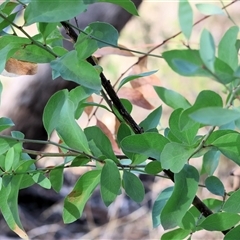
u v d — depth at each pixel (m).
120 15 1.75
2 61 1.01
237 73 0.93
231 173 1.25
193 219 1.04
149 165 1.03
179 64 0.91
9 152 1.04
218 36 3.25
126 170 1.05
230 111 0.92
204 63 0.90
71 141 1.03
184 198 1.00
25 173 1.05
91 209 3.15
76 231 3.04
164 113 2.87
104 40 1.04
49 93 1.85
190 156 1.00
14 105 1.86
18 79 1.90
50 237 3.00
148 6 4.20
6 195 1.05
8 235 2.70
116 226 2.91
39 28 1.03
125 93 1.20
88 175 1.04
